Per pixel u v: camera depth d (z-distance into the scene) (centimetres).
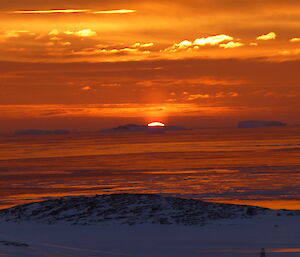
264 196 12700
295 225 6072
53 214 6775
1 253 4259
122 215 6594
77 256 4447
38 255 4334
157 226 6072
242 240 5259
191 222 6247
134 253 4669
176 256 4509
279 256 4459
